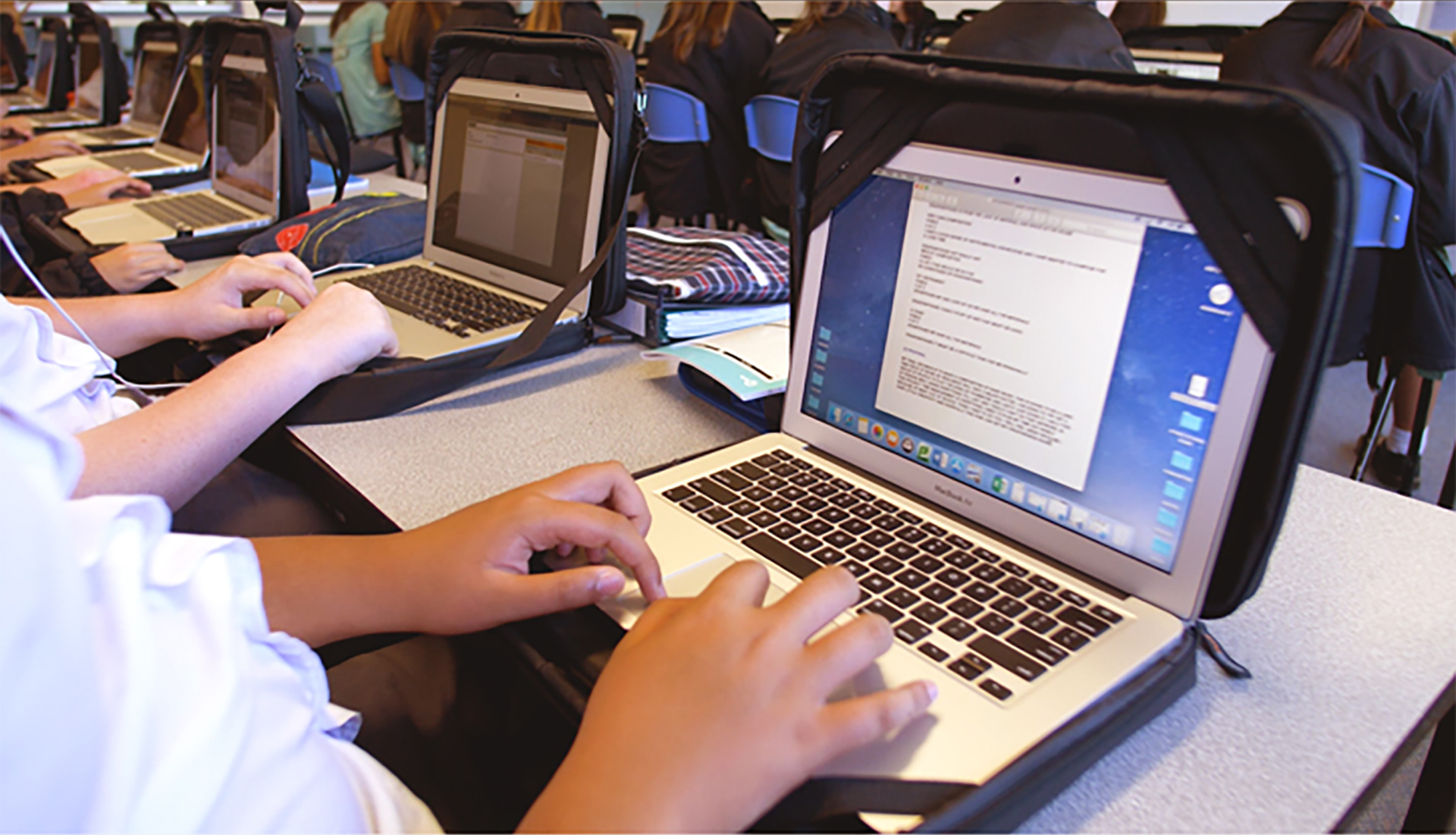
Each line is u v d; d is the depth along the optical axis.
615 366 1.15
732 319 1.23
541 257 1.20
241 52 1.75
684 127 3.47
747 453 0.81
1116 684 0.51
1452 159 1.95
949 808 0.43
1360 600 0.67
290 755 0.37
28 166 2.32
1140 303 0.57
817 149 0.77
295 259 1.16
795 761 0.41
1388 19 2.01
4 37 3.95
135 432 0.74
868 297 0.75
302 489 0.94
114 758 0.28
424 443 0.92
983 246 0.66
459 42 1.29
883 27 3.19
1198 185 0.52
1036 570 0.62
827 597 0.47
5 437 0.29
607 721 0.42
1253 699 0.57
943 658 0.52
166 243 1.54
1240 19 3.94
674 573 0.61
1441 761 0.61
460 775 0.62
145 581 0.33
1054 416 0.62
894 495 0.73
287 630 0.58
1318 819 0.47
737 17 3.31
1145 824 0.47
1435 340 2.10
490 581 0.56
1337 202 0.46
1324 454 2.54
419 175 5.09
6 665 0.25
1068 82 0.57
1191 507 0.55
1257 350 0.51
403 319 1.13
